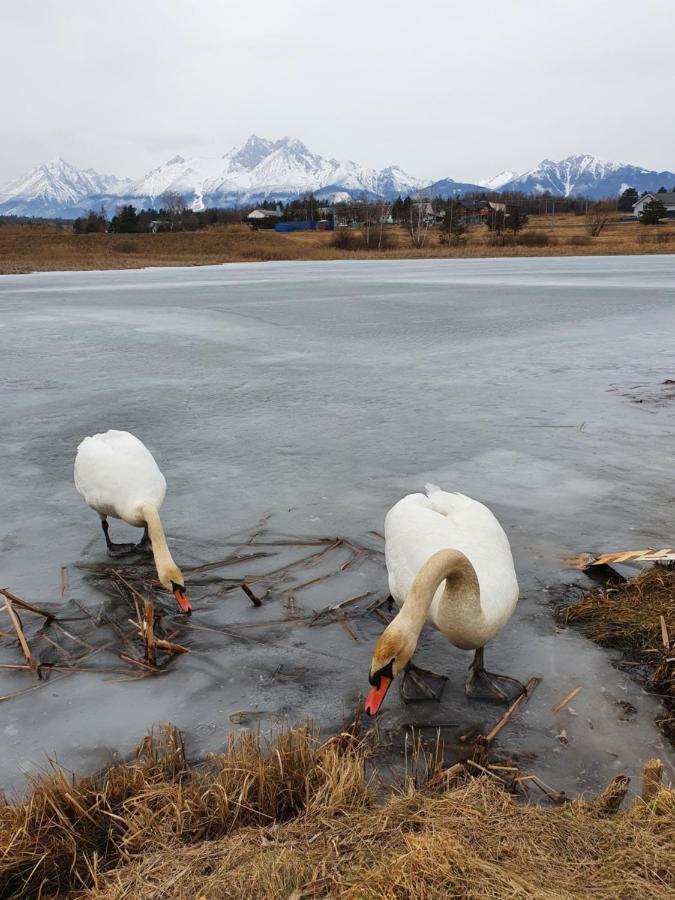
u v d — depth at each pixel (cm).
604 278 3656
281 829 304
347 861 279
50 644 490
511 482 763
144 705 427
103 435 633
